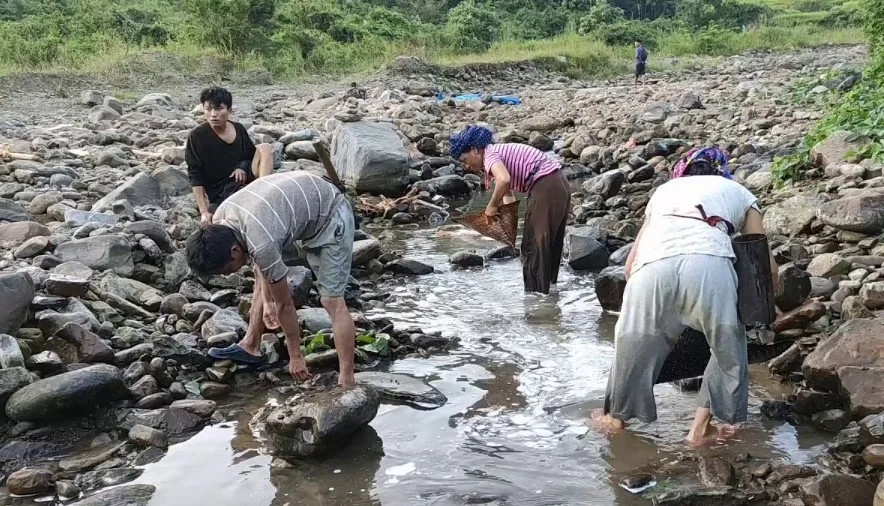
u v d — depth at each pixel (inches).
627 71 1182.3
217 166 223.3
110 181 363.6
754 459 157.2
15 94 669.3
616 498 147.4
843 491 136.9
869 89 429.4
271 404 185.2
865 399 163.5
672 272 154.5
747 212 161.9
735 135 488.1
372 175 401.4
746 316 157.4
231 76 879.7
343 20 1155.9
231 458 163.9
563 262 303.1
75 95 699.4
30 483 150.7
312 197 174.4
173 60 861.8
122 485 152.0
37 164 374.0
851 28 1796.3
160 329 216.7
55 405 168.9
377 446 168.9
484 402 189.5
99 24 943.7
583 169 456.8
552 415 182.1
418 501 148.1
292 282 239.9
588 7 1669.5
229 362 200.7
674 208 159.5
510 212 262.8
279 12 1109.1
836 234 259.3
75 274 232.1
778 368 193.6
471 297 266.4
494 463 161.3
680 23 1841.8
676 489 144.4
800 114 501.7
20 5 975.6
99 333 204.1
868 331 177.6
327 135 512.1
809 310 201.8
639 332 159.0
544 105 739.4
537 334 232.2
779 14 2342.5
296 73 957.8
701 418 165.3
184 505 146.9
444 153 508.1
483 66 1042.7
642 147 470.6
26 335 194.1
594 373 204.7
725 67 1175.0
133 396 183.3
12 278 191.9
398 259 298.0
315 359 201.5
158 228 265.4
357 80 917.8
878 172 295.6
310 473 158.4
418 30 1245.7
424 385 192.9
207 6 958.4
